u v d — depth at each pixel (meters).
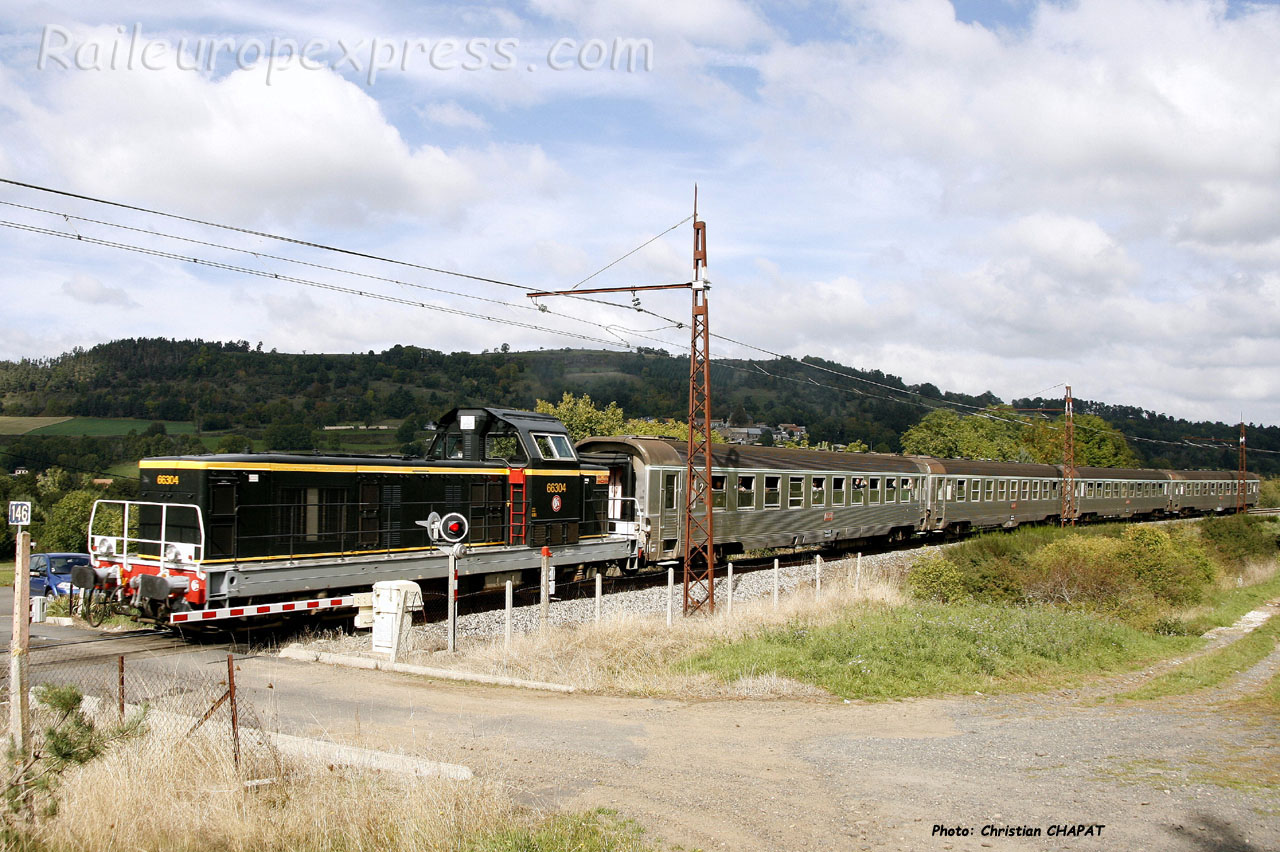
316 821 6.44
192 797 6.89
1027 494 40.69
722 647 14.70
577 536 21.25
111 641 14.71
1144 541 25.86
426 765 7.73
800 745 9.44
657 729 10.01
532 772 8.11
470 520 18.78
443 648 14.65
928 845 6.41
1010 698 12.50
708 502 18.55
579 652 13.82
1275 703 12.24
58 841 6.07
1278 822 6.84
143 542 15.15
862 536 30.30
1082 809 7.18
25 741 6.79
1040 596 22.11
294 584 15.13
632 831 6.66
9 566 41.53
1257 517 41.56
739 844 6.45
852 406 140.62
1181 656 17.16
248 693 10.79
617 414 49.59
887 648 14.52
